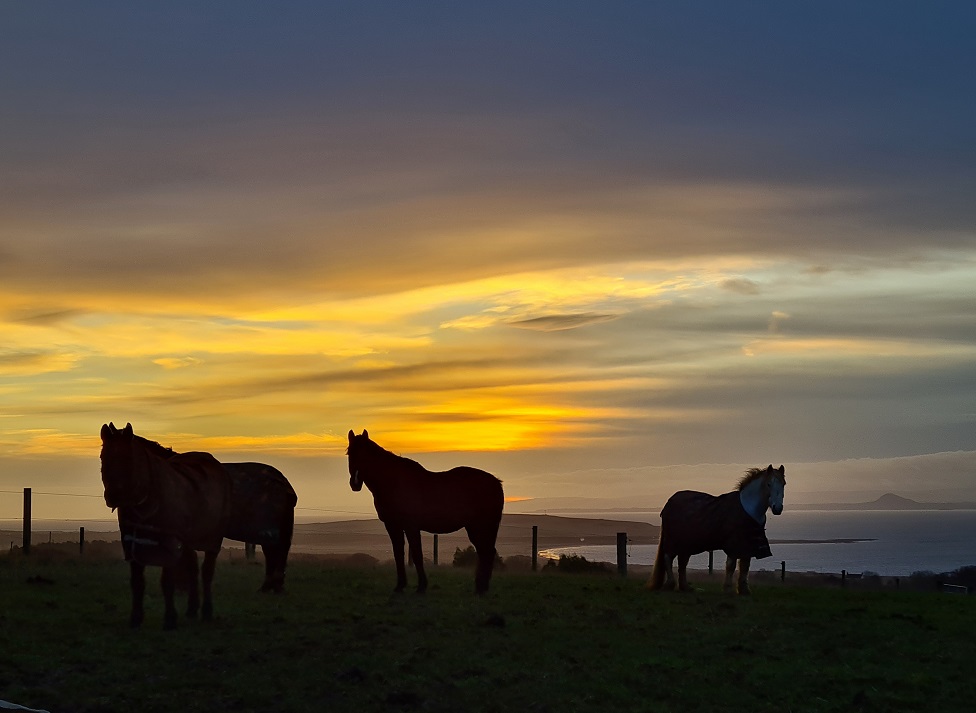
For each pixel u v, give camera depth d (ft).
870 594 75.72
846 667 44.32
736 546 71.05
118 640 45.27
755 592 74.64
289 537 65.16
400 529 65.82
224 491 52.60
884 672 43.52
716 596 69.72
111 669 39.68
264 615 53.62
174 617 48.32
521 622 53.26
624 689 39.34
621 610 59.77
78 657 41.47
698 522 72.64
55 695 35.86
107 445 46.44
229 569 86.07
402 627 50.19
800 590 78.43
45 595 59.82
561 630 51.11
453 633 49.06
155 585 67.10
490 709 36.27
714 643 49.14
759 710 37.58
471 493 65.46
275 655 42.73
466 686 38.96
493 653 44.57
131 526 47.26
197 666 40.63
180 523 48.44
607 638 49.29
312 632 48.24
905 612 62.64
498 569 113.09
